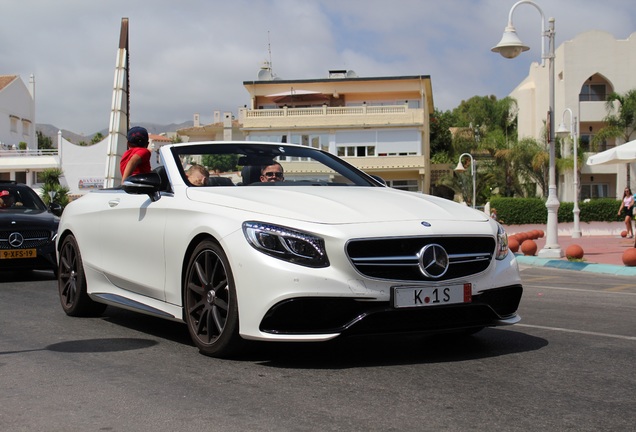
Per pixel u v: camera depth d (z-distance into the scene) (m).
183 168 5.38
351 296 4.05
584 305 7.41
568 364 4.35
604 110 44.66
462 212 4.71
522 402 3.52
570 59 44.78
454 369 4.22
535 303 7.61
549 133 15.09
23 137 71.69
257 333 4.14
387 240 4.16
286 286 4.05
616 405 3.47
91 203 6.34
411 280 4.19
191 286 4.72
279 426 3.17
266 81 47.84
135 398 3.66
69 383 4.00
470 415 3.31
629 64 44.47
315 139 45.03
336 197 4.76
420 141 44.22
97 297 6.02
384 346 4.90
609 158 17.97
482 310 4.41
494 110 71.31
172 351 4.80
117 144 17.00
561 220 33.72
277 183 5.43
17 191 10.63
